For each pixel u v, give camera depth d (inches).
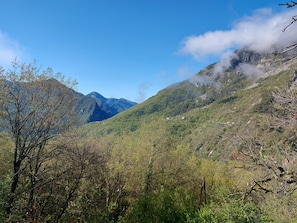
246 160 386.9
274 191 373.7
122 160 1179.3
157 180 1227.9
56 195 823.7
